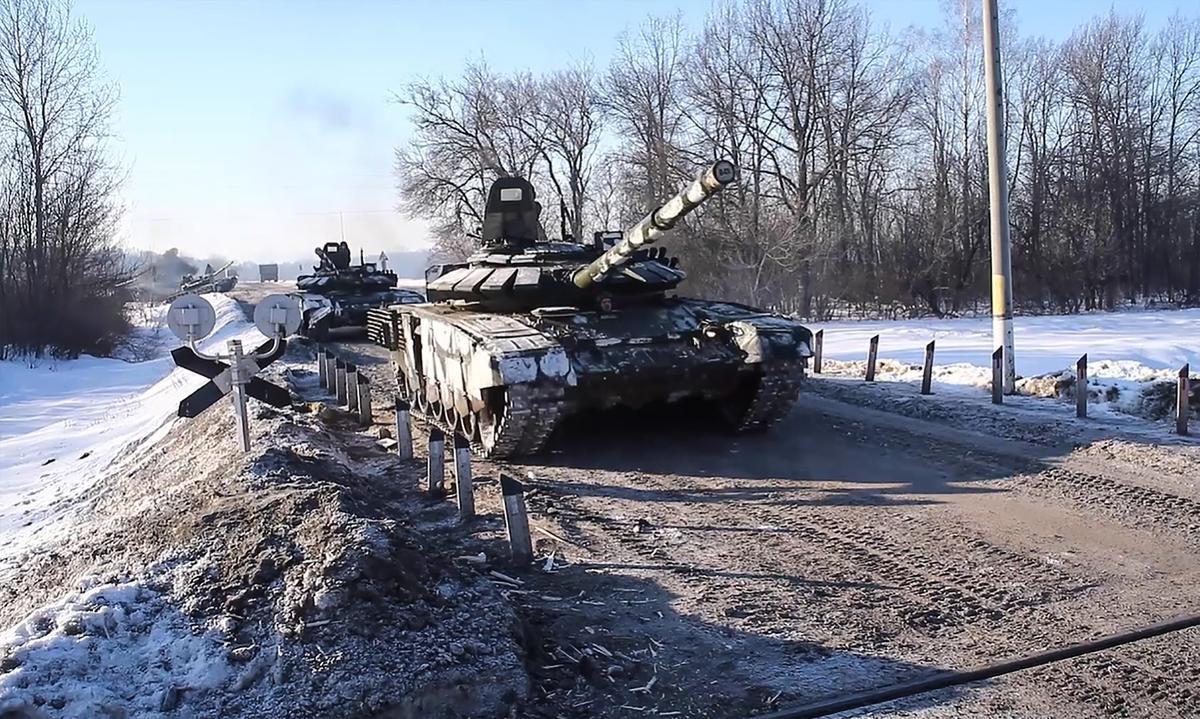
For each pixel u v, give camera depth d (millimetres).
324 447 11016
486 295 12008
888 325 29875
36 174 29641
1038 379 13562
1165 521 7551
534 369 9641
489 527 8141
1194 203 42031
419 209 43719
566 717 4746
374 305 26422
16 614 6699
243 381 10242
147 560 6543
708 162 35938
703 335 10992
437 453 9227
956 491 8688
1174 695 4793
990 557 6906
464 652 5051
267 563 5969
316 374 20594
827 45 35312
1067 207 40438
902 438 11031
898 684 4984
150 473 11984
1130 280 41812
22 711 4348
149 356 32188
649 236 9656
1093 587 6258
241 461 9227
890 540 7398
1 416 19953
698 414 12461
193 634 5250
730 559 7121
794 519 8078
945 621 5812
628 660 5395
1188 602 5941
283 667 4879
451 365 11320
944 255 37094
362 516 6855
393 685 4695
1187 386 10359
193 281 58031
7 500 12555
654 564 7074
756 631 5770
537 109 42094
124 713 4574
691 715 4754
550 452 11023
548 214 43281
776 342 10648
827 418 12523
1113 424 11094
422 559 5969
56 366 28406
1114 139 41531
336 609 5250
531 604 6324
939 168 38812
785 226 33562
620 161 38281
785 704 4832
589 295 11891
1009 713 4680
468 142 42688
